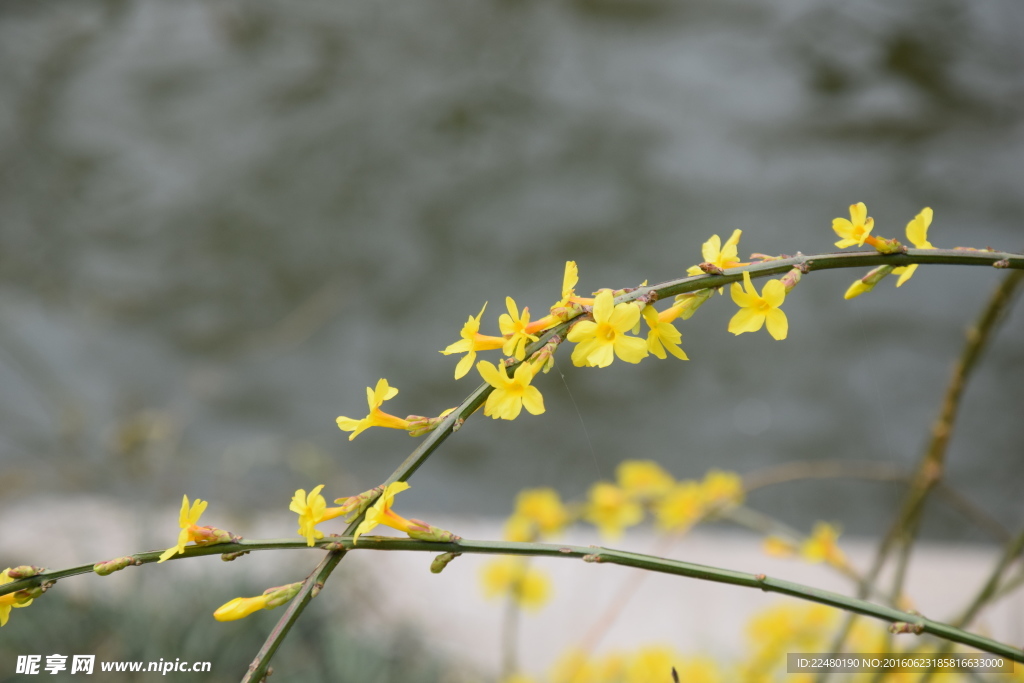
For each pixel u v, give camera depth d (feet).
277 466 18.88
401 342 24.81
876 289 25.26
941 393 22.44
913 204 27.07
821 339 24.11
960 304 24.70
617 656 9.20
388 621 12.39
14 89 31.55
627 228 27.32
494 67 32.55
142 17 34.45
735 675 8.51
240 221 28.27
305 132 30.81
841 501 20.01
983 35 31.78
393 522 3.28
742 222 27.14
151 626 10.64
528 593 8.91
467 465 21.35
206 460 16.62
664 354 3.36
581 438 21.95
